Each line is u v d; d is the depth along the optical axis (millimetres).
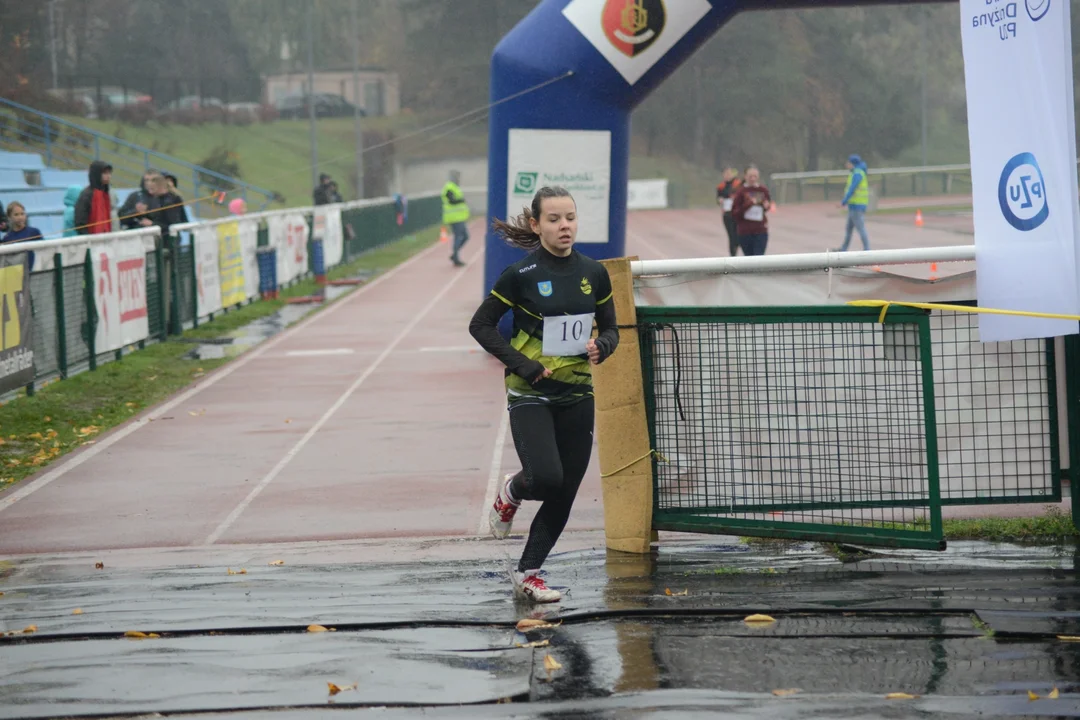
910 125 185125
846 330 15156
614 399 15461
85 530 18422
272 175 141750
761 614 12633
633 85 37625
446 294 56062
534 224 13008
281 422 26922
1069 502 17297
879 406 15234
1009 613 12273
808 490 15500
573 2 37281
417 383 31812
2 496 20859
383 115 180250
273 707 10477
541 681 10906
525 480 13094
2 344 27266
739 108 176500
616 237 38719
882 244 76812
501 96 38125
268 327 44719
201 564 15977
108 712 10461
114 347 35500
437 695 10617
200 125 150750
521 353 12906
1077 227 14477
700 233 102750
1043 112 14367
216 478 21656
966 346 15688
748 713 9992
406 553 16125
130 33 171250
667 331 15484
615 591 13727
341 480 21156
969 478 15789
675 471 15617
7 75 117250
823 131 180375
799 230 95188
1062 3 14133
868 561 14828
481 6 179750
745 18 175875
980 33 14938
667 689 10602
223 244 47500
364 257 82125
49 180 73812
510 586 14109
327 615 13039
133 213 40969
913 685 10531
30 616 13531
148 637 12547
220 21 186750
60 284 31625
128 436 25828
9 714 10461
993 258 15023
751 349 15359
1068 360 15484
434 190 165250
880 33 190875
